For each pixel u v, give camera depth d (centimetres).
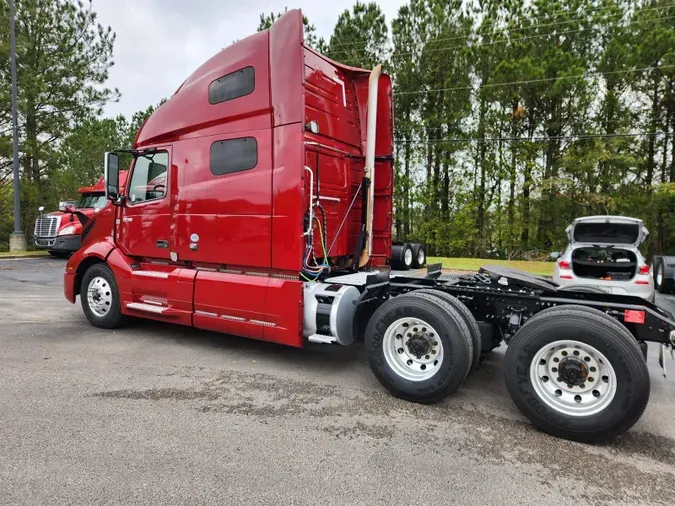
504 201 2384
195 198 521
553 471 290
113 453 296
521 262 1684
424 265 991
